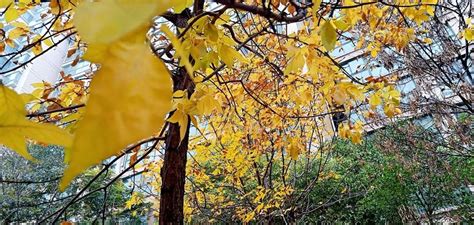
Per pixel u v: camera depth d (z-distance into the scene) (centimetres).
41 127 34
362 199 791
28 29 280
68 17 296
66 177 18
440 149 672
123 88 21
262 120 464
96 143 19
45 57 1862
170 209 262
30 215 735
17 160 878
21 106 34
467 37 339
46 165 920
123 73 22
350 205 811
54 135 34
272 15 140
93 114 20
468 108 522
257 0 264
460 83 543
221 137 481
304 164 788
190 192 633
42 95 271
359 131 332
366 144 736
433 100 546
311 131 613
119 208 852
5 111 33
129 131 20
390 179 715
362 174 780
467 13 510
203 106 160
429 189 665
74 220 835
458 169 651
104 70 22
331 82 251
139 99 21
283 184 633
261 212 615
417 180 648
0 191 781
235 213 698
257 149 537
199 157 571
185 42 135
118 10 23
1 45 268
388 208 750
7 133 34
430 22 525
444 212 672
